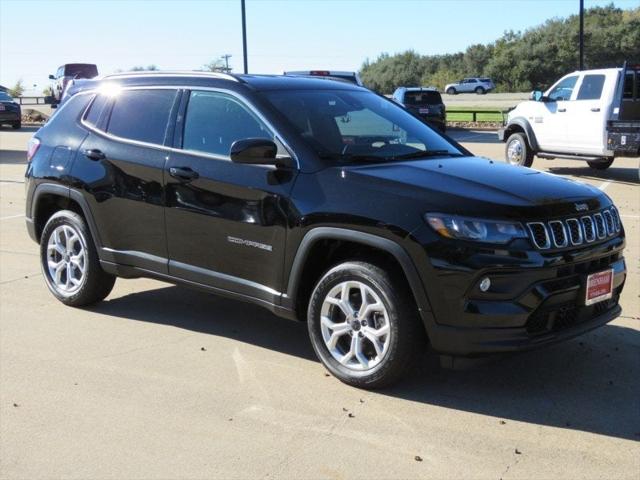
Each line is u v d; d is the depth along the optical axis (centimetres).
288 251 432
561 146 1402
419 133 516
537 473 330
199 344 501
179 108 507
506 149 1546
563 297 392
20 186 1305
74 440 364
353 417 387
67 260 582
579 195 418
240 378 441
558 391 420
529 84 7631
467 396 413
